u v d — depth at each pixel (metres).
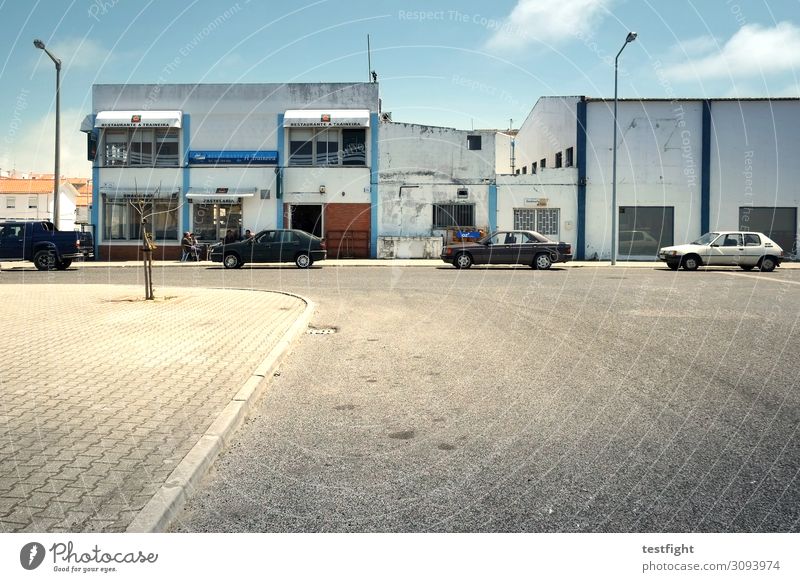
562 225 33.31
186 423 5.07
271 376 7.19
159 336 9.25
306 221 32.91
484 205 33.06
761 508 3.78
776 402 5.98
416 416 5.64
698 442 4.89
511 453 4.69
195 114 32.50
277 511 3.75
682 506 3.81
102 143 32.44
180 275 22.81
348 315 12.27
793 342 9.17
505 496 3.96
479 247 26.17
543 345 9.05
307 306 12.88
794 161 33.16
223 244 26.41
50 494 3.70
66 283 19.27
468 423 5.42
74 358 7.62
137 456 4.31
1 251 25.89
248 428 5.31
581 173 33.12
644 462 4.49
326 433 5.18
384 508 3.79
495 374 7.26
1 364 7.24
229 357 7.75
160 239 32.75
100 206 32.50
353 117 31.89
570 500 3.90
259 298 14.48
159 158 32.59
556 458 4.58
